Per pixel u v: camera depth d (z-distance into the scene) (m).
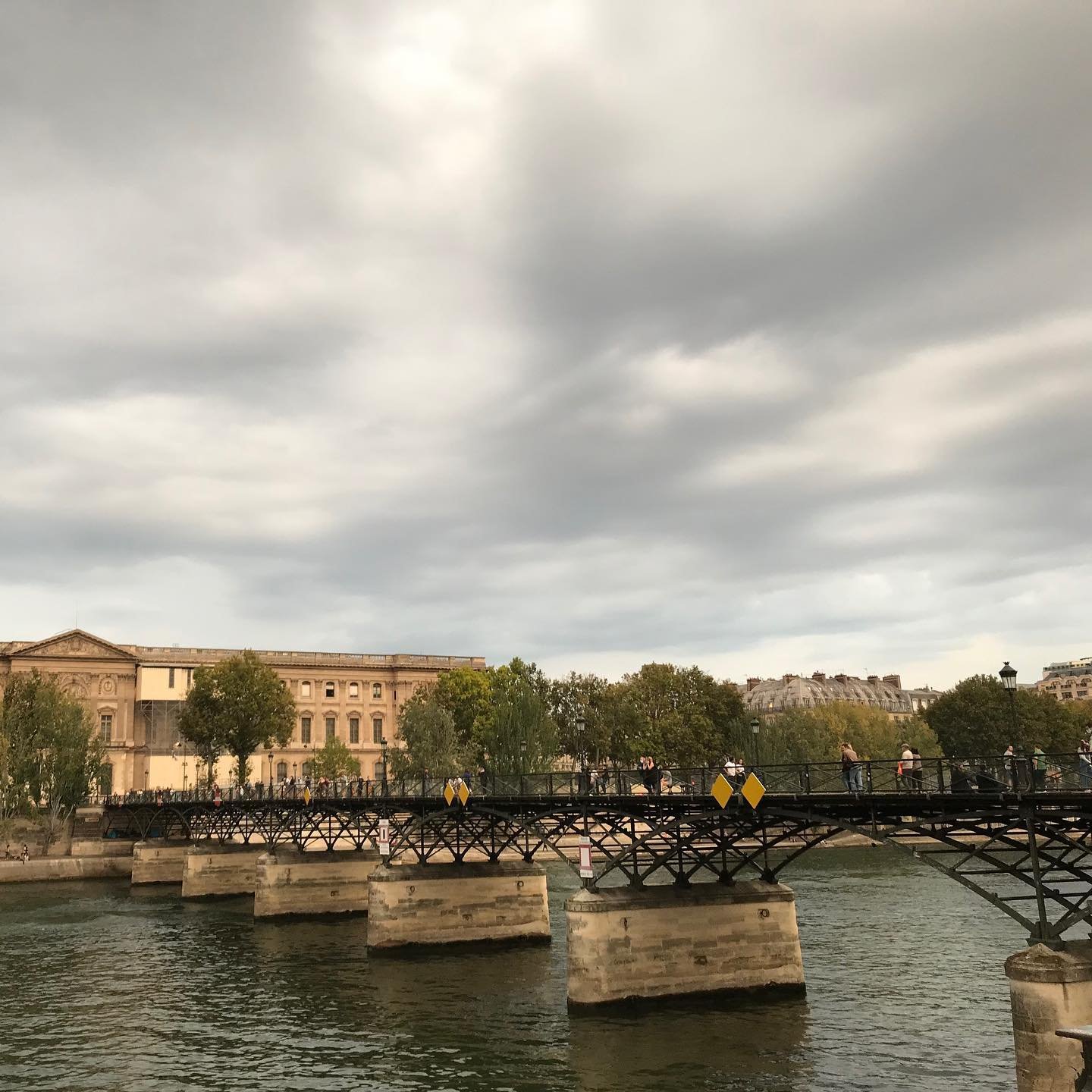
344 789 63.53
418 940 48.25
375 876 48.53
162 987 43.06
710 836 38.06
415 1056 31.50
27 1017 38.19
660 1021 33.41
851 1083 27.05
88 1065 31.94
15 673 132.25
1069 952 22.20
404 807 52.69
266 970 45.91
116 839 96.38
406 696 153.75
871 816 29.59
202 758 112.38
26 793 93.62
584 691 121.50
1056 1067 21.23
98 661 136.75
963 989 37.12
